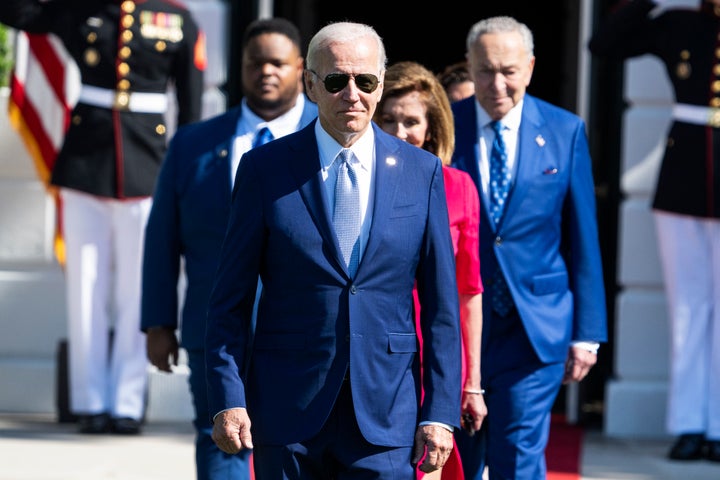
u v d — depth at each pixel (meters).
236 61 29.14
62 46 27.88
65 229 26.91
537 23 37.91
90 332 26.92
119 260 27.00
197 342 17.88
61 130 27.98
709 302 26.61
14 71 27.86
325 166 13.50
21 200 28.86
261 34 18.44
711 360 26.47
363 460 13.23
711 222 26.39
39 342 28.89
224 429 13.10
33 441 25.97
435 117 16.19
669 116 28.58
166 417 28.47
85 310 26.92
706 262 26.59
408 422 13.36
